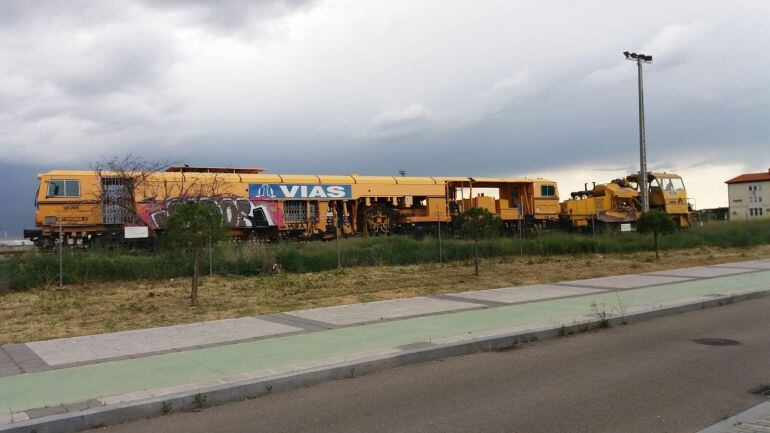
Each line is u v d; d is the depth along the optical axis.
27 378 7.11
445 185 34.91
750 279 16.77
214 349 8.57
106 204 25.86
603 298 13.27
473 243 24.14
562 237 27.89
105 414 5.86
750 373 7.28
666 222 24.38
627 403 6.16
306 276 18.20
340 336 9.38
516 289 15.20
